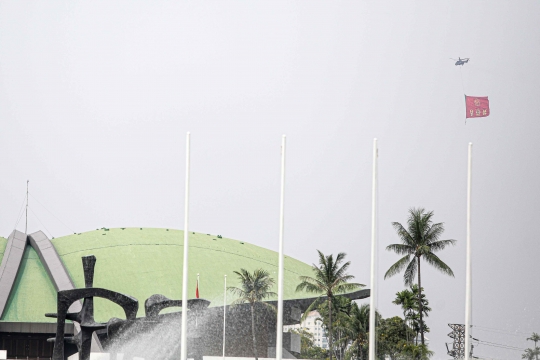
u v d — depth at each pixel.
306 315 94.69
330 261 90.62
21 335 92.88
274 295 100.25
